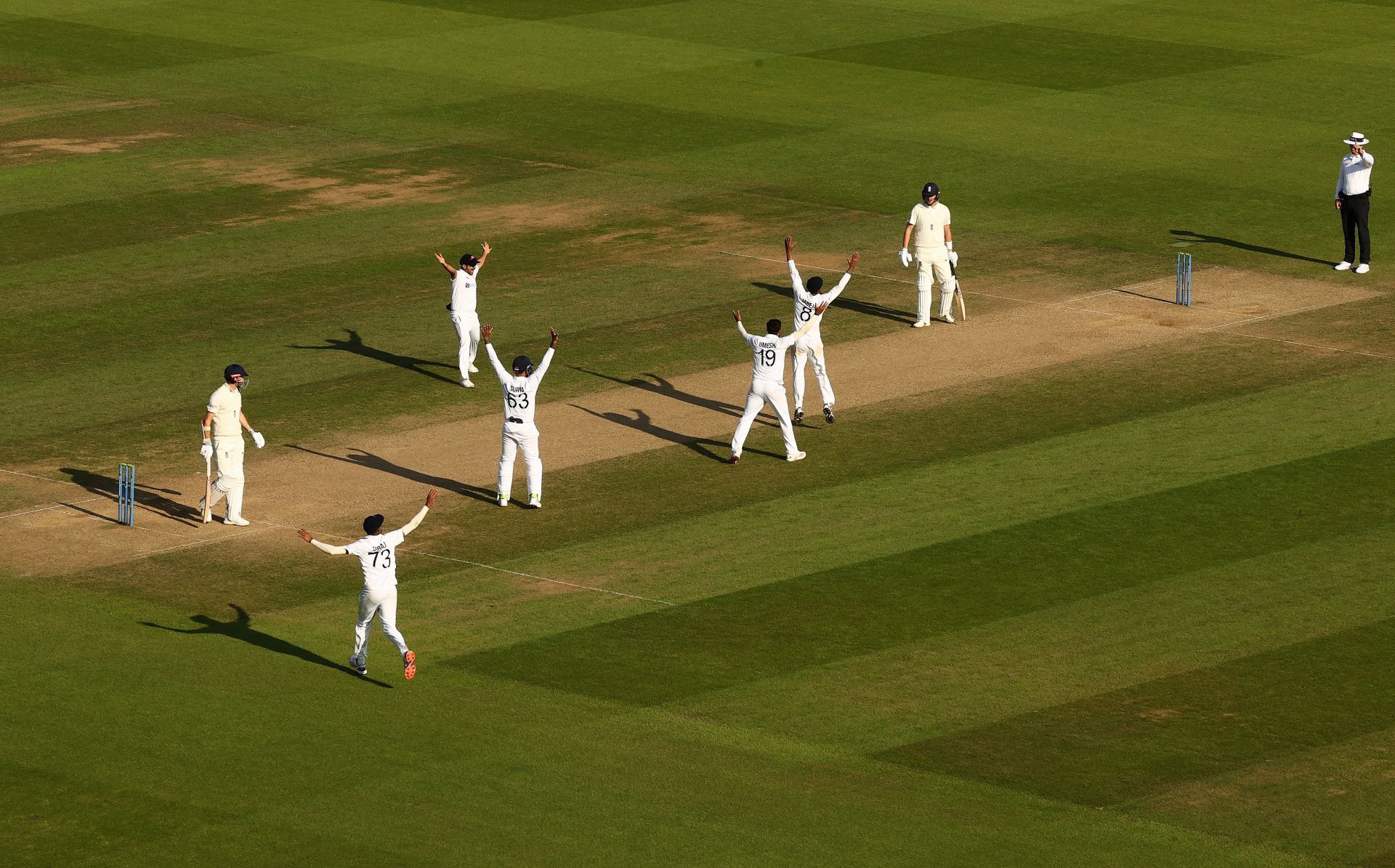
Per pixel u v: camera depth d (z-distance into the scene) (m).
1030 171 170.38
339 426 117.44
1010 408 117.75
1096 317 134.75
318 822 72.94
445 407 121.00
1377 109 186.50
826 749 78.69
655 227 157.38
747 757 78.06
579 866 69.81
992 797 74.81
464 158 176.75
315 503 105.62
